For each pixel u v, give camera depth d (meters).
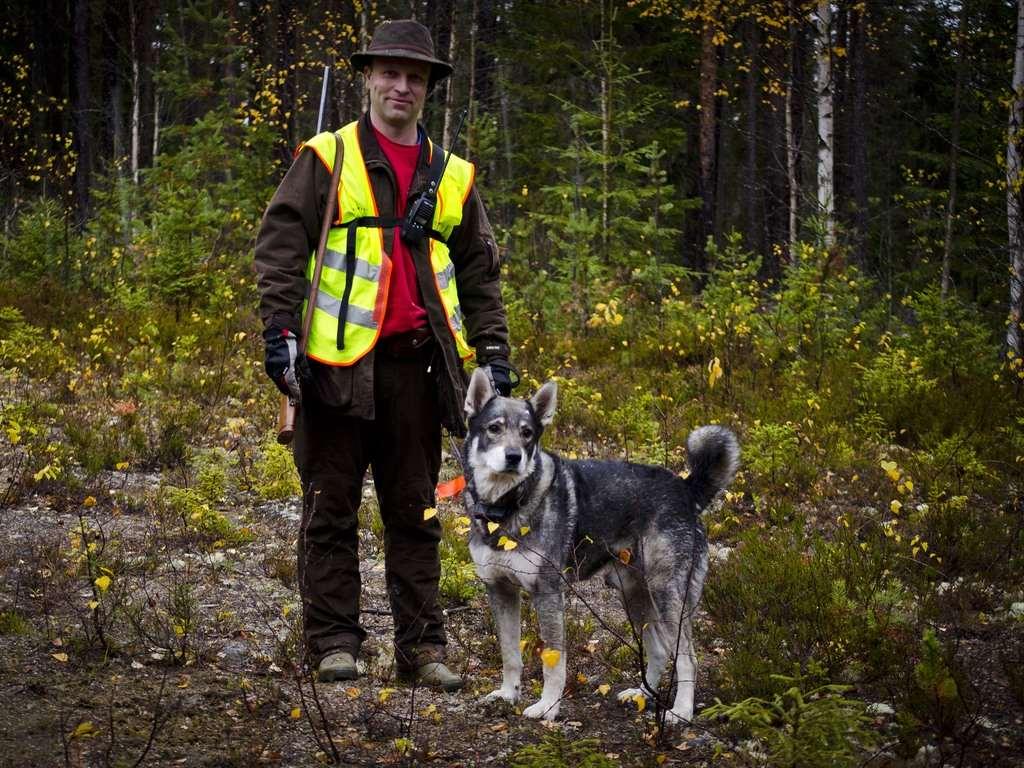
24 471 6.88
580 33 21.62
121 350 10.91
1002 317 14.17
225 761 3.56
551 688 4.34
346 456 4.47
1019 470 8.19
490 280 4.80
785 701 4.45
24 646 4.40
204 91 20.28
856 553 6.30
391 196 4.43
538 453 4.40
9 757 3.38
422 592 4.61
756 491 7.86
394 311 4.39
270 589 5.62
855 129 20.78
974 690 4.58
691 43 22.62
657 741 4.11
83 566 5.44
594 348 12.16
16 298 12.66
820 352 11.52
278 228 4.34
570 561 4.50
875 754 3.93
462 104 23.19
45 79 24.97
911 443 9.34
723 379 10.46
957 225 20.84
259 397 9.73
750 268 13.55
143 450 7.83
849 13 20.27
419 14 23.66
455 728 4.11
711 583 5.97
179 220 14.14
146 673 4.29
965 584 6.00
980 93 14.78
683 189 23.14
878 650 4.95
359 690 4.35
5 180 18.95
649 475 4.84
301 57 21.23
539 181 21.20
